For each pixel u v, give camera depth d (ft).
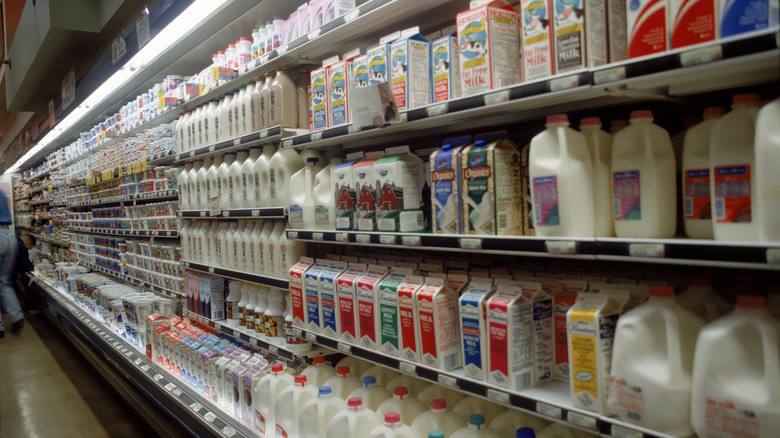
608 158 4.87
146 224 15.84
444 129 7.18
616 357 4.36
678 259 3.80
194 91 11.45
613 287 5.00
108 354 14.51
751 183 3.81
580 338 4.63
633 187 4.47
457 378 5.57
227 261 10.75
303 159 8.91
